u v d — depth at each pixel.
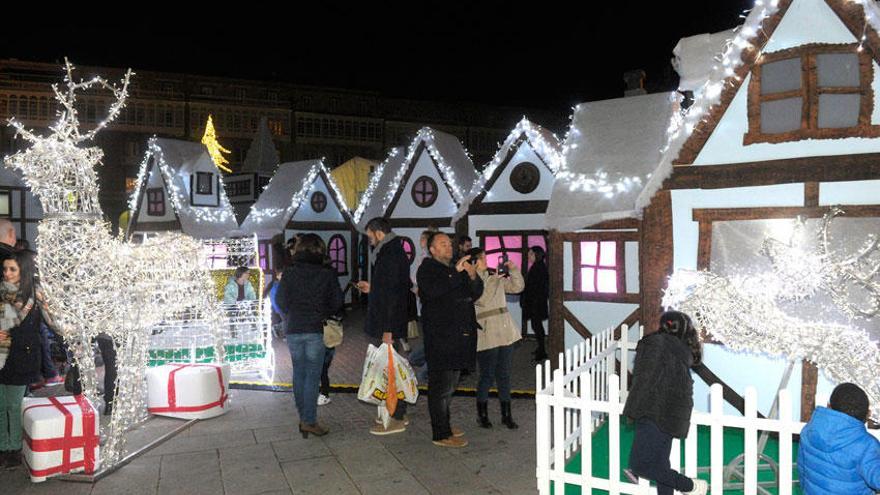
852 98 5.98
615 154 8.33
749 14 6.34
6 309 5.54
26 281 5.64
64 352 9.20
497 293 6.65
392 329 6.24
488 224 14.25
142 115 34.38
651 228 6.93
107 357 7.14
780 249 5.06
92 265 5.45
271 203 18.62
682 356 3.96
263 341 9.23
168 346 8.78
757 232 6.37
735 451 5.87
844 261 4.88
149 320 6.06
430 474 5.32
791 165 6.16
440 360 5.91
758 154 6.39
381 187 20.11
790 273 5.00
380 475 5.32
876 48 5.82
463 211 14.51
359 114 38.56
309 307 6.33
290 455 5.86
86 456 5.39
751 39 6.34
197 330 8.96
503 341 6.54
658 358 3.96
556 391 4.56
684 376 3.92
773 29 6.25
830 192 6.04
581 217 7.94
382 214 18.09
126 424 5.81
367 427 6.73
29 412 5.50
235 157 36.44
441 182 16.50
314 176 18.75
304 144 37.53
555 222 8.15
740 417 3.93
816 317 5.96
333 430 6.63
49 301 5.43
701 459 5.66
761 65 6.35
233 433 6.59
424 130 16.70
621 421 6.68
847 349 4.60
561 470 4.59
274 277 13.09
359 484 5.12
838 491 3.30
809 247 6.02
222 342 7.95
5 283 5.61
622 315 7.84
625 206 7.63
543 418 4.61
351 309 18.97
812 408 6.10
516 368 10.09
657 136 8.30
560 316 8.26
